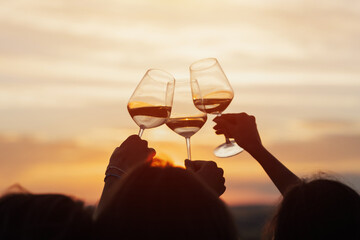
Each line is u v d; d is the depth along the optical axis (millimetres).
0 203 950
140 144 1413
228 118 1701
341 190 1280
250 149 1610
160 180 907
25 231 908
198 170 1447
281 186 1521
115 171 1357
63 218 925
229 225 910
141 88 1812
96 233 910
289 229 1279
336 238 1243
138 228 887
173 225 882
